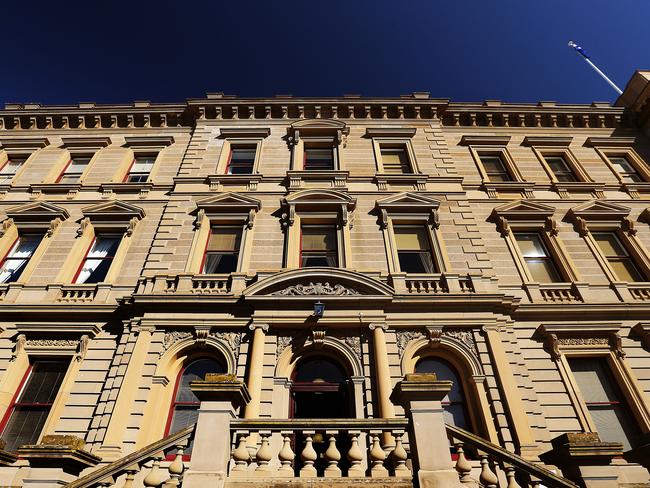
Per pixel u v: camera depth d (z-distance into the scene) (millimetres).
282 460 6512
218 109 19000
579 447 6543
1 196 16375
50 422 10633
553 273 14180
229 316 11898
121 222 15250
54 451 6508
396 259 13719
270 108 19078
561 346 12008
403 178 16219
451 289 12703
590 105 20031
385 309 11984
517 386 11016
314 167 17094
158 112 19203
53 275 13836
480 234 14820
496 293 12180
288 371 11172
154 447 6648
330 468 6473
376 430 6836
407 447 8500
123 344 11688
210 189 16047
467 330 11859
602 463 6527
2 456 9211
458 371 11617
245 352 11367
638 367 11719
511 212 15281
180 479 6328
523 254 14711
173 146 18375
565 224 15328
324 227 14945
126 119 19344
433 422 6473
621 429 11000
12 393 11344
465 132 19094
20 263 14602
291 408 10781
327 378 11398
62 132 19141
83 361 11742
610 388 11719
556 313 12477
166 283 12914
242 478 6113
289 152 17641
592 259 14328
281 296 11773
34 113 19062
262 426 6781
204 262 14008
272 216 15062
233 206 14984
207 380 6941
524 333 12172
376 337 11328
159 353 11383
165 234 14461
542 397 11102
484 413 10461
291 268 13266
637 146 18672
